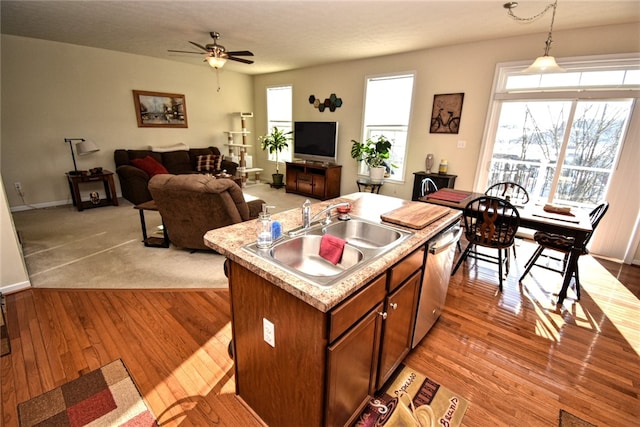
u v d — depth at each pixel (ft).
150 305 7.66
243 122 22.54
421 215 6.18
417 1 9.20
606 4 8.79
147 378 5.49
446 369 5.93
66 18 11.44
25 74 14.43
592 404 5.25
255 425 4.71
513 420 4.92
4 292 7.90
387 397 5.27
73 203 16.53
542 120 12.29
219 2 9.73
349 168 19.07
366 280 3.68
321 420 3.86
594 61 10.77
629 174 10.73
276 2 9.60
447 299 8.45
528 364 6.12
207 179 9.01
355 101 17.85
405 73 15.39
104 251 10.76
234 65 19.61
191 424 4.71
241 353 4.76
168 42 14.84
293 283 3.40
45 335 6.50
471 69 13.39
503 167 13.52
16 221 13.74
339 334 3.58
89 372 5.58
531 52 11.91
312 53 15.90
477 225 9.34
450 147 14.60
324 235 4.91
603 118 11.10
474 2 9.14
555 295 8.76
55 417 4.73
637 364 6.19
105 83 16.83
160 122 19.39
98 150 15.98
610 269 10.57
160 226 13.23
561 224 7.86
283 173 23.84
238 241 4.58
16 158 14.85
